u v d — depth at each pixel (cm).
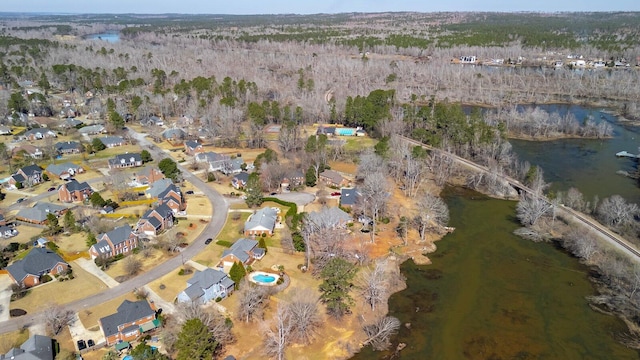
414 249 10694
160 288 8938
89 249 10119
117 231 10231
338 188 13712
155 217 11050
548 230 11475
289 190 13600
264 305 8419
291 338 7719
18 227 11375
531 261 10244
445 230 11594
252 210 12369
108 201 12500
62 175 14538
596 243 10444
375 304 8712
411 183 13625
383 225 11631
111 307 8375
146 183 14112
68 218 11119
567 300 8944
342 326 8119
